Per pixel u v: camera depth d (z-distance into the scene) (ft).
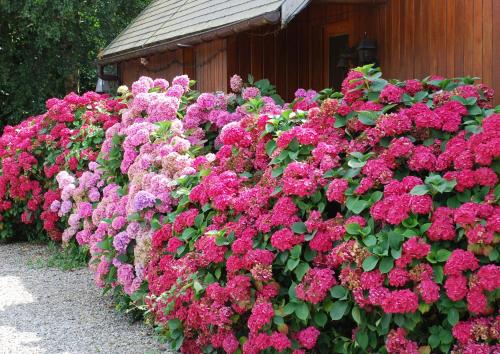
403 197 11.27
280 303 12.83
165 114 21.11
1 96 53.42
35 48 50.26
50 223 28.22
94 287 23.02
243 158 15.78
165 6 40.91
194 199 15.35
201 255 14.10
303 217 13.21
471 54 18.40
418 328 11.15
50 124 29.66
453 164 11.87
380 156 12.53
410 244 10.68
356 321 11.48
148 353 15.93
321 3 22.66
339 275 11.73
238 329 13.73
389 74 22.33
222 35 24.98
